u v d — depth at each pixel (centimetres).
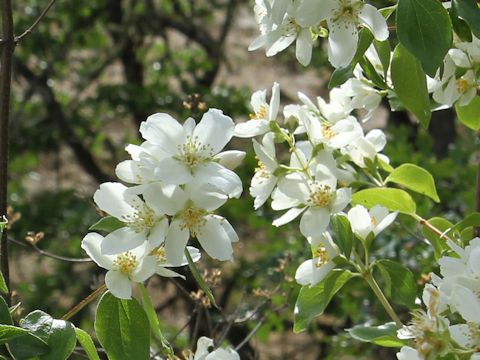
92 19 179
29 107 179
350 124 52
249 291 146
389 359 131
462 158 126
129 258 47
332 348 137
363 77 56
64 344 44
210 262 94
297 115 54
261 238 170
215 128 46
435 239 56
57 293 168
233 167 46
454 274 48
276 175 52
